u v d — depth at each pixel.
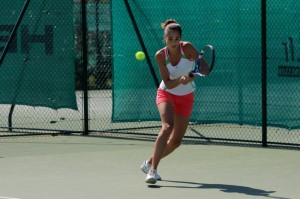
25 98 22.61
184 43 14.34
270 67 19.92
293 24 19.56
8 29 22.39
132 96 22.11
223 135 21.55
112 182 14.87
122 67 22.09
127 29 21.88
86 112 22.28
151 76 21.77
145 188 14.21
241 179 15.08
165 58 14.28
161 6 21.42
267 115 19.94
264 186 14.34
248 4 20.27
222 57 20.88
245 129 22.64
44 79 22.41
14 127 22.84
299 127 19.83
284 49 19.73
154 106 21.81
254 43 20.28
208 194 13.59
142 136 21.81
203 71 14.08
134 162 17.28
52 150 19.27
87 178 15.34
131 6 21.70
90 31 30.12
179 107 14.63
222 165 16.78
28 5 21.86
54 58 22.25
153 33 21.55
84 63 22.09
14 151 19.16
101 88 31.86
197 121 21.48
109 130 22.36
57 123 25.16
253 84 20.36
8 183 14.88
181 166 16.69
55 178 15.38
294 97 19.77
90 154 18.53
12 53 22.48
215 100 21.14
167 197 13.36
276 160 17.42
